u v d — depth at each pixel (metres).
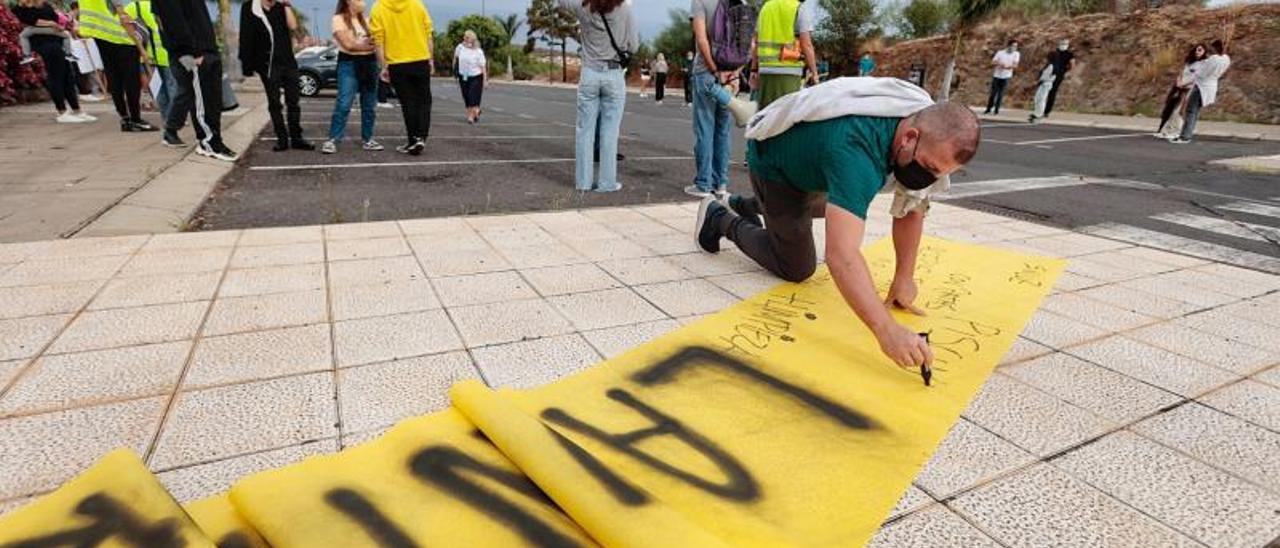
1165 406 2.03
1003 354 2.37
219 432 1.73
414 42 6.41
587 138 5.11
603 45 4.85
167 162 5.38
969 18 18.61
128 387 1.94
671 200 4.96
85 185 4.47
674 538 1.27
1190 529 1.48
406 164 6.32
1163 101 15.34
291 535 1.30
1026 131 12.54
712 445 1.75
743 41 4.68
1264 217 4.98
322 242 3.49
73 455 1.62
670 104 19.83
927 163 1.99
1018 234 4.21
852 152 2.03
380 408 1.87
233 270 2.99
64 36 7.86
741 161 7.45
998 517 1.51
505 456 1.60
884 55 23.20
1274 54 13.62
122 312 2.48
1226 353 2.42
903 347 1.86
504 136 9.12
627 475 1.60
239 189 4.90
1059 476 1.66
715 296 2.85
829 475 1.64
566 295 2.81
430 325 2.46
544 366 2.17
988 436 1.84
